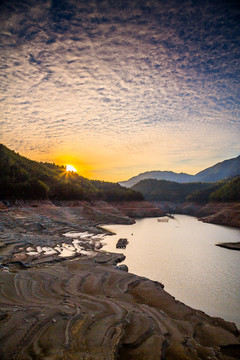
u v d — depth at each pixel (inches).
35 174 5152.6
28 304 700.7
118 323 613.9
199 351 559.5
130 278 1120.8
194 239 2524.6
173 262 1605.6
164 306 861.2
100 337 541.3
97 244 2089.1
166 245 2188.7
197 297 1053.8
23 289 830.5
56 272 1122.0
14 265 1338.6
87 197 4972.9
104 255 1667.1
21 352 467.5
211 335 676.1
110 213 4315.9
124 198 6176.2
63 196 4596.5
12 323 561.0
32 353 467.8
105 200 5900.6
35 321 579.2
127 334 573.0
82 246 1936.5
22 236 2018.9
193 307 961.5
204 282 1233.4
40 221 2753.4
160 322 674.8
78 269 1240.2
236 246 2069.4
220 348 615.5
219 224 3954.2
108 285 1009.5
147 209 5856.3
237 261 1637.6
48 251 1651.1
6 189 3297.2
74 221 3395.7
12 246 1697.8
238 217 3690.9
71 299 784.9
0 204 2915.8
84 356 470.6
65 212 3720.5
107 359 466.0
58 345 496.4
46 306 684.7
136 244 2224.4
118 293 919.0
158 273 1376.7
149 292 979.3
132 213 5605.3
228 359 566.3
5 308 652.7
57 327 563.2
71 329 564.4
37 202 3641.7
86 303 751.7
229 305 979.9
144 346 537.0
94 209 4266.7
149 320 655.1
